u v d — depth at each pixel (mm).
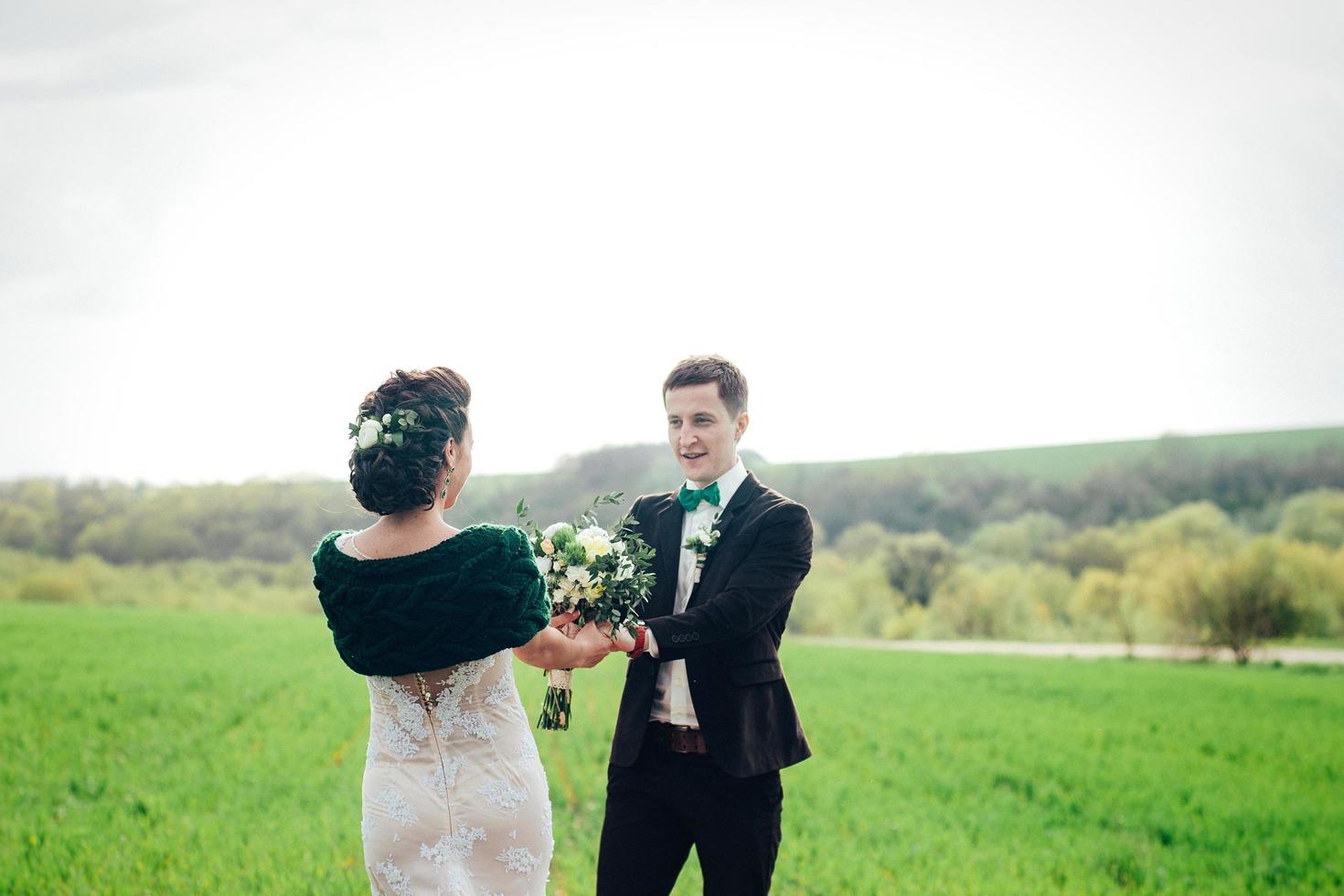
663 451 59812
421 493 3041
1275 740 15211
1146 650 38375
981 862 7828
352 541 3174
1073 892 7004
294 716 15266
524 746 3262
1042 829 9242
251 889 6473
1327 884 7590
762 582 3895
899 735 14789
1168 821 9641
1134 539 51344
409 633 3002
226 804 9234
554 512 58375
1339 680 24547
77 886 6418
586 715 15297
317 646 26734
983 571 51688
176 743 12891
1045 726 16125
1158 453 59875
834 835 8438
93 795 9914
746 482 4234
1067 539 54188
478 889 3105
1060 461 63438
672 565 4230
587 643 3604
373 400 3135
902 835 8594
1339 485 55906
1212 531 50594
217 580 53281
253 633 30344
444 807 3102
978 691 21234
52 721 14734
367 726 14312
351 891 6371
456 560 3047
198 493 56281
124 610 40000
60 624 31203
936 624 45531
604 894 3936
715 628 3791
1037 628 44219
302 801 9461
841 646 34406
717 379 4168
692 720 3955
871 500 63594
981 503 61031
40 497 55625
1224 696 20984
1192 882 7613
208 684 19094
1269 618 32219
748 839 3861
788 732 4039
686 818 3941
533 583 3172
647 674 4059
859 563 52406
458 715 3141
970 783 11398
